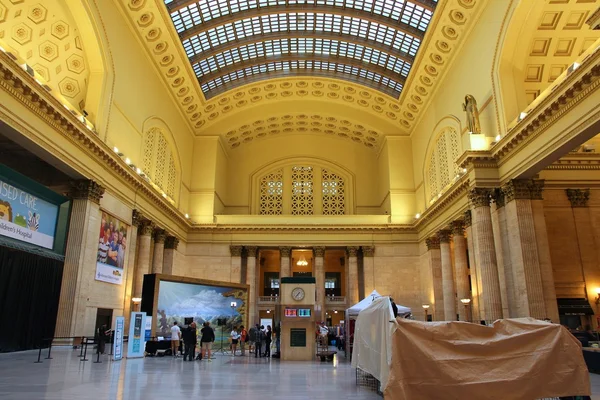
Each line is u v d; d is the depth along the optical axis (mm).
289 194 37969
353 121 35312
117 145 21312
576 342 5664
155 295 17891
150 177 25922
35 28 17312
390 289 32500
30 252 16156
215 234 33469
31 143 15391
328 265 39719
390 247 33250
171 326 18516
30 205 16625
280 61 31875
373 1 26016
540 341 5664
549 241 20844
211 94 32594
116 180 21297
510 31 18953
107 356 15242
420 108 31125
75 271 17828
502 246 19312
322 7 26938
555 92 15070
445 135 26938
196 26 26484
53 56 18391
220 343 20672
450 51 25047
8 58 13352
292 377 10742
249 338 19156
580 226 20953
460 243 25391
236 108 35000
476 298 22297
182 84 29156
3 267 14930
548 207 21188
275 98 35188
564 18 18453
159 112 27172
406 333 5691
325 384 9547
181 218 30219
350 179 38031
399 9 25828
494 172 19906
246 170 38375
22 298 15750
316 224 33281
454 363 5520
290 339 16250
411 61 28250
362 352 9289
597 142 21391
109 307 20516
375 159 38531
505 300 18859
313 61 32250
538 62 19812
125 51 22219
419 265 32781
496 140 19797
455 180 24688
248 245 33375
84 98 19750
